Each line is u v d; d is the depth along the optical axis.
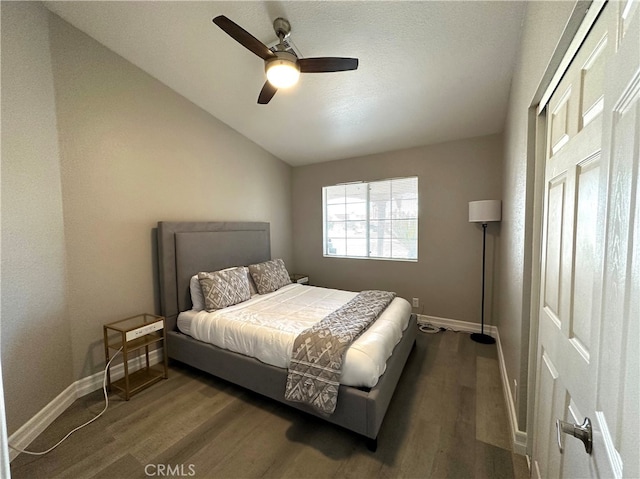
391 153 3.66
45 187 1.81
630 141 0.45
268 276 3.20
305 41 1.94
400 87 2.41
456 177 3.25
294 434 1.69
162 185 2.61
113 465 1.47
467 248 3.23
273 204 4.10
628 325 0.44
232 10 1.79
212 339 2.23
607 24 0.61
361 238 4.01
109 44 2.15
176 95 2.71
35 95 1.75
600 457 0.55
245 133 3.48
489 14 1.64
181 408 1.93
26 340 1.66
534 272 1.40
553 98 1.13
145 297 2.49
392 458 1.50
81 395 2.05
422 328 3.34
